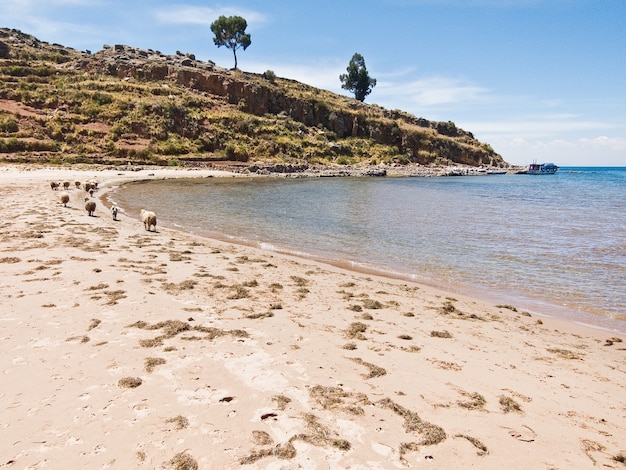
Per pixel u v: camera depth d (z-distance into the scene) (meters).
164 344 6.78
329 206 32.59
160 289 9.78
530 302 11.32
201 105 85.25
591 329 9.38
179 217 24.66
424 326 8.77
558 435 4.90
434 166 106.44
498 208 34.59
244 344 7.00
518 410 5.44
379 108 128.38
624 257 16.69
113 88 78.31
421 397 5.62
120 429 4.50
